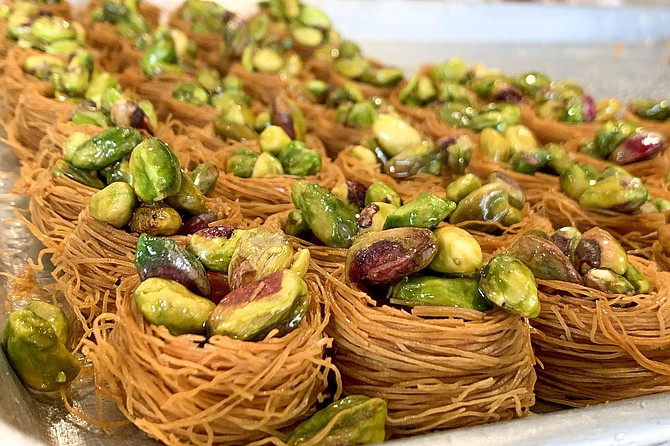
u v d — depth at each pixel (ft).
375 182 0.78
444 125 1.07
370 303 0.63
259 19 1.34
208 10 1.50
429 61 1.64
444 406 0.61
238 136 0.95
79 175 0.78
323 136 1.06
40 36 1.18
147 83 1.15
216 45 1.44
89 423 0.61
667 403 0.60
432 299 0.62
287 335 0.58
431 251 0.61
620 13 1.86
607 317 0.66
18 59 1.11
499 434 0.56
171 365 0.57
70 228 0.77
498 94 1.18
